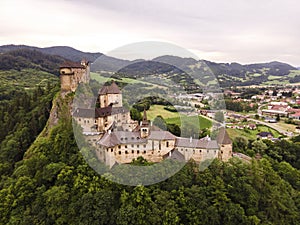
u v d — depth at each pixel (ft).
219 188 176.14
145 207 160.76
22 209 188.75
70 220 167.73
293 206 204.23
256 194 186.80
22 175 216.74
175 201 168.25
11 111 434.71
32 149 262.67
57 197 172.24
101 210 161.58
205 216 165.58
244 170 201.77
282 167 273.95
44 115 346.54
